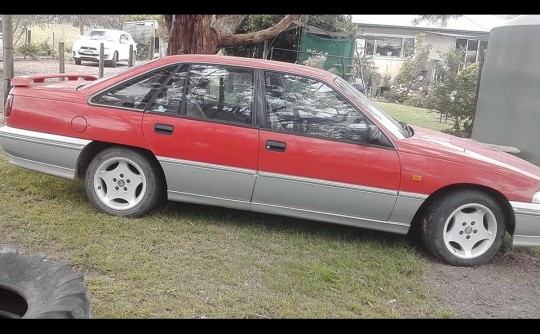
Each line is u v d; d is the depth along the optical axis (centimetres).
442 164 454
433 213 461
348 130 461
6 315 273
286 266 423
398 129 495
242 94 475
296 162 459
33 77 531
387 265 442
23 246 418
